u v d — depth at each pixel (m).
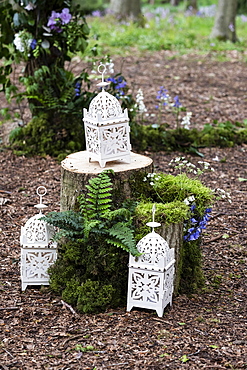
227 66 13.38
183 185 3.96
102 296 3.51
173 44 16.25
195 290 3.85
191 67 13.09
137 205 3.72
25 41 6.51
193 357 3.00
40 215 3.77
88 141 3.92
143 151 7.09
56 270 3.74
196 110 9.27
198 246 4.00
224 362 2.96
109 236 3.60
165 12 24.84
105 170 3.68
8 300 3.64
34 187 5.89
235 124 8.23
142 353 3.04
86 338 3.19
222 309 3.60
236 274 4.17
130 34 17.23
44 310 3.52
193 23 22.14
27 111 8.69
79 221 3.64
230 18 17.44
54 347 3.10
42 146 6.77
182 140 7.39
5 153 6.80
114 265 3.60
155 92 10.47
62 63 6.96
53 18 6.42
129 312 3.51
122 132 3.85
